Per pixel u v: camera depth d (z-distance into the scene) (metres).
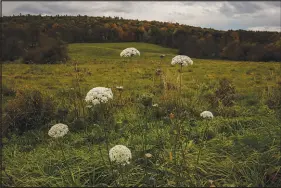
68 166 5.12
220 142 6.29
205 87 12.95
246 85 15.82
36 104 8.61
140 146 6.07
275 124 7.14
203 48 59.09
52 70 25.22
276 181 4.99
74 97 10.06
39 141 7.29
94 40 81.88
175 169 5.02
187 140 6.24
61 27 75.69
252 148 5.68
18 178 5.04
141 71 22.39
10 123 7.98
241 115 8.80
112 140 6.75
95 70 24.97
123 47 71.94
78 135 7.25
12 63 36.12
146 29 87.50
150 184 4.70
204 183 4.81
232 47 53.59
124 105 9.52
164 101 9.38
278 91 10.42
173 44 73.88
